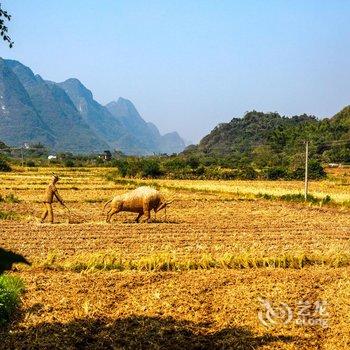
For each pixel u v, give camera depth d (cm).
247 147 19225
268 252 2089
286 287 1620
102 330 1256
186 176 7781
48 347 1155
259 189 5353
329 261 2009
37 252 2017
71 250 2069
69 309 1396
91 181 6172
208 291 1580
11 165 10012
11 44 1249
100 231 2478
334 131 12662
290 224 2906
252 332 1250
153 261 1873
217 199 4369
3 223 2655
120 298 1502
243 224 2859
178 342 1191
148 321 1309
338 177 7912
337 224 2950
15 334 1223
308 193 4781
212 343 1191
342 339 1202
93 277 1714
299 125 14112
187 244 2223
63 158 14938
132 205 2748
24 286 1552
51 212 2702
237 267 1914
